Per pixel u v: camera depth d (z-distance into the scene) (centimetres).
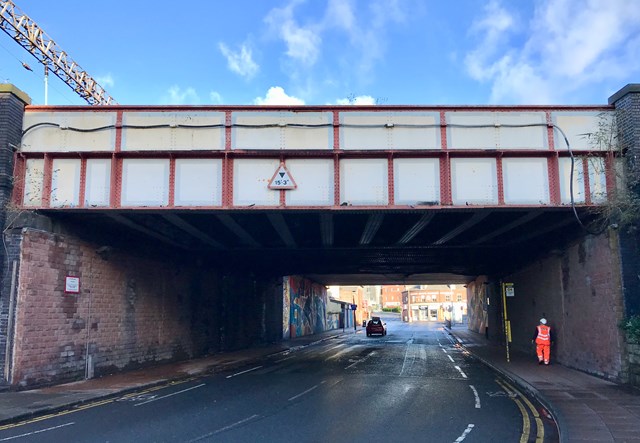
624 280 1449
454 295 12144
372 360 2323
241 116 1516
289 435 880
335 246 2391
